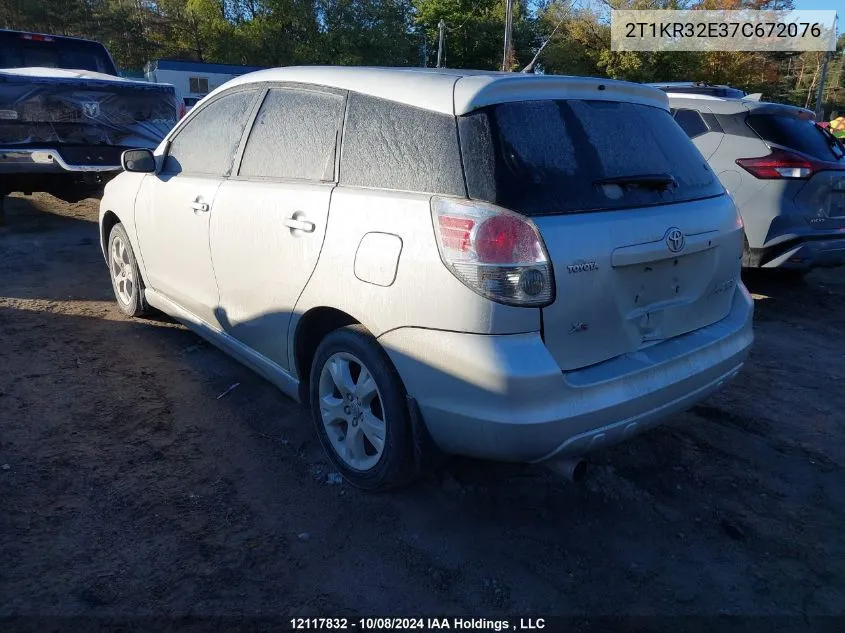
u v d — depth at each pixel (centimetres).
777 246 626
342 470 325
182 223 416
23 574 259
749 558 295
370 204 293
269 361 367
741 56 3228
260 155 369
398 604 259
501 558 286
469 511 314
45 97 764
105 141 815
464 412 262
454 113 277
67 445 346
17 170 752
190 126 438
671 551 296
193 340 492
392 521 305
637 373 281
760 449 384
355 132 315
